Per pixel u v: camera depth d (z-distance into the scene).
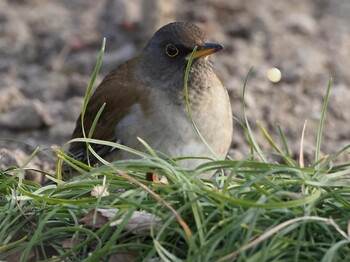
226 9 20.20
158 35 12.16
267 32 19.62
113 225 8.77
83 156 12.73
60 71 18.47
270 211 8.59
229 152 14.26
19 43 19.34
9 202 9.48
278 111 16.53
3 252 9.02
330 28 20.11
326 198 8.91
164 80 11.95
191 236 8.30
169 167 8.98
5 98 16.83
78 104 16.59
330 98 16.84
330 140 15.87
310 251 8.40
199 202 8.73
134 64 12.47
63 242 9.02
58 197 9.57
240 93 16.69
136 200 9.01
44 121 15.96
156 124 11.74
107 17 19.84
